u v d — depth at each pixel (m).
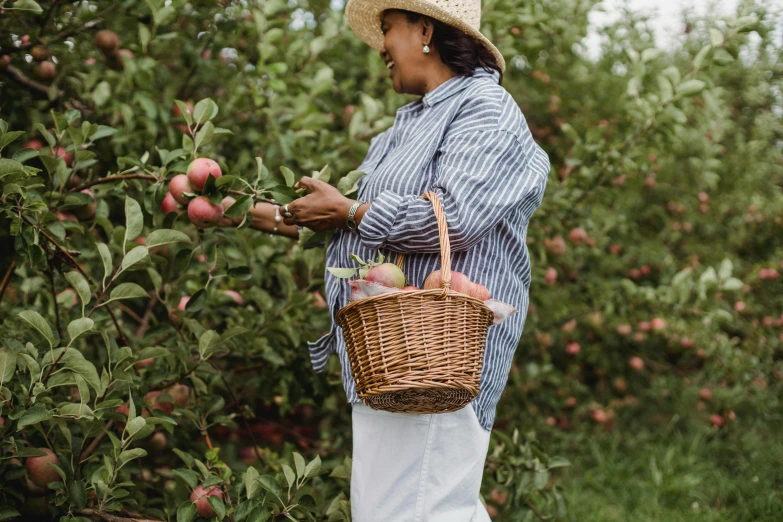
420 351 1.47
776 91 6.13
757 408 4.63
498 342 1.77
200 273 2.71
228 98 3.24
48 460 1.96
